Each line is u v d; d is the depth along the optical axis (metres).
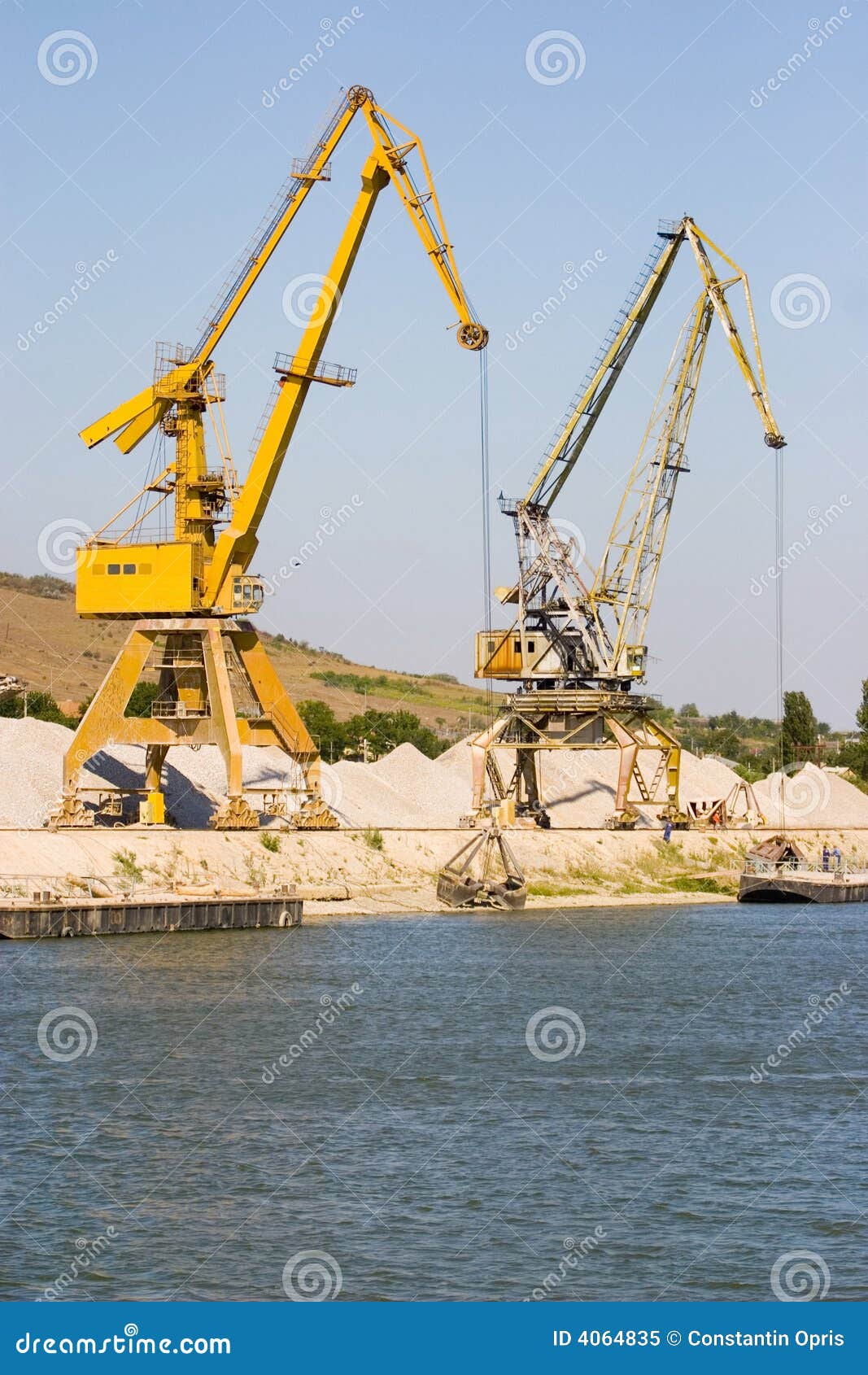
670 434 117.00
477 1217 34.31
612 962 72.94
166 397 92.62
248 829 95.38
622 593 118.38
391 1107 43.09
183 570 93.00
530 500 117.19
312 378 92.44
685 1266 31.88
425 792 129.00
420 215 92.62
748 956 76.25
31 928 74.31
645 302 115.75
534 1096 44.72
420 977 66.69
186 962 68.44
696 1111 43.38
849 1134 40.97
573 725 119.38
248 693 100.44
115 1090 44.34
